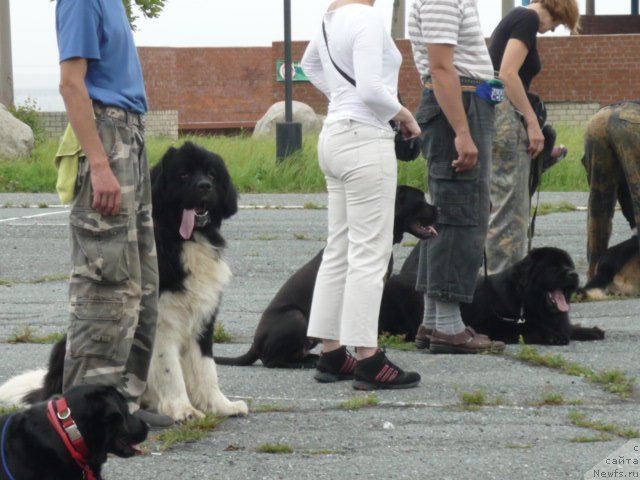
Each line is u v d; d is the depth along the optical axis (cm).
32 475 515
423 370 858
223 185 721
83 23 618
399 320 999
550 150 1088
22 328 1052
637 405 745
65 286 1338
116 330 636
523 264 966
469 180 859
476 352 917
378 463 614
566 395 773
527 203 1059
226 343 1002
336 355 821
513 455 627
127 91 644
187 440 662
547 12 1030
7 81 3753
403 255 1513
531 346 956
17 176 2666
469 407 738
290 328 878
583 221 1864
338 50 761
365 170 758
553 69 4031
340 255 803
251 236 1733
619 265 1199
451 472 598
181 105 4716
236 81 4781
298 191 2505
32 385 719
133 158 645
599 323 1060
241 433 682
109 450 533
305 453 637
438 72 826
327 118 781
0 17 3725
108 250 629
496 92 853
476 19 848
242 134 3488
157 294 670
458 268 884
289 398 776
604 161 1183
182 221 700
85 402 525
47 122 3969
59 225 1894
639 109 1156
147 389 710
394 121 786
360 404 744
